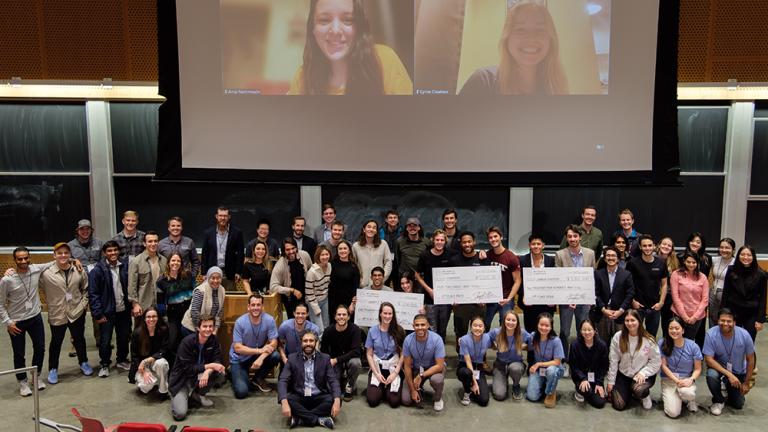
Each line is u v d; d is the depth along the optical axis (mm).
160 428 3834
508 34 6832
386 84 6930
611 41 6781
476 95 6895
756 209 7695
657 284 5785
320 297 5906
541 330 5266
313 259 6340
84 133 7762
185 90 7035
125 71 7523
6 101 7688
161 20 6949
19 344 5488
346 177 7094
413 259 6168
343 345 5402
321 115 7020
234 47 6973
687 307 5723
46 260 7875
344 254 5895
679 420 4953
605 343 5281
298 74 6984
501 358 5375
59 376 5848
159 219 7887
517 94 6879
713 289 5980
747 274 5566
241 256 6590
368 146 7039
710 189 7668
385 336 5375
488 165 7000
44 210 7863
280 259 5922
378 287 5738
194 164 7133
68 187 7840
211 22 6938
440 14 6836
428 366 5203
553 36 6816
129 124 7746
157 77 7543
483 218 7797
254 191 7840
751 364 5102
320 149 7078
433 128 6977
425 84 6918
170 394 5043
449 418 4996
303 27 6941
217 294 5578
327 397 4930
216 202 7863
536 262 5988
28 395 5395
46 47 7496
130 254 6230
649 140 6879
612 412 5105
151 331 5426
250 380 5551
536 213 7781
